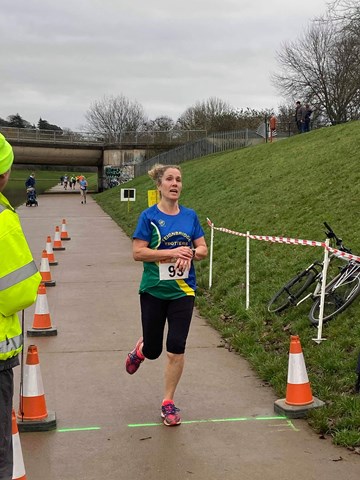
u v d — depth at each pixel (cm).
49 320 781
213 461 418
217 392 554
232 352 681
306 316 704
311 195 1319
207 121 7219
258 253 1059
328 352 587
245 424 479
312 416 477
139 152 5166
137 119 9900
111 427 478
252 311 781
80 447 443
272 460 417
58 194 5338
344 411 473
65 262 1436
